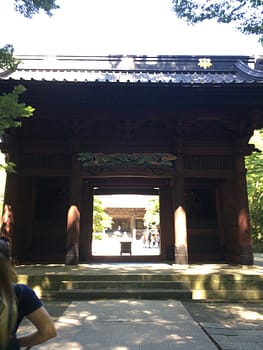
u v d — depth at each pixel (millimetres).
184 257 13203
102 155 13922
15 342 2205
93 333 6395
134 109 13484
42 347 5602
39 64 18141
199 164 14172
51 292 10461
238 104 13008
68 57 18422
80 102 12992
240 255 13242
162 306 8641
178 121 13789
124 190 17891
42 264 14836
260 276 10695
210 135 14633
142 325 6938
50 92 12406
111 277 10781
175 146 14000
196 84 11953
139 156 13977
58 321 7246
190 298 9953
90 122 13914
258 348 5602
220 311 8898
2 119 8477
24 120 13781
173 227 16984
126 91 12367
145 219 54750
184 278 10750
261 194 25828
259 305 9734
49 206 16438
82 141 14227
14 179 13766
